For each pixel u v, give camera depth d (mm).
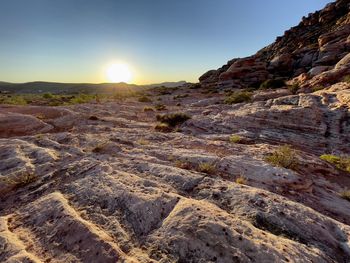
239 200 7395
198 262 5074
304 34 94125
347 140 15961
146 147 13828
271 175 9719
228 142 15711
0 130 19641
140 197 7430
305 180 9633
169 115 24328
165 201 7172
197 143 15078
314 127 17844
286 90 40906
